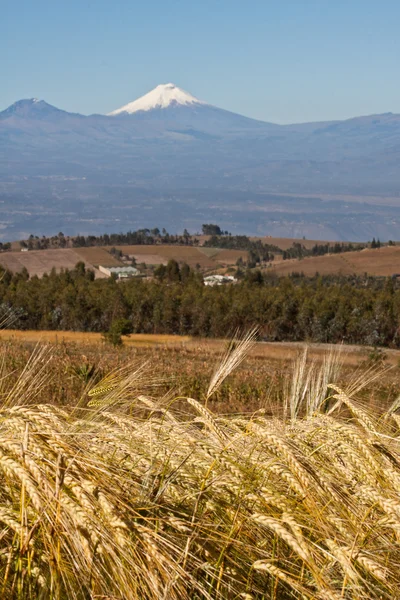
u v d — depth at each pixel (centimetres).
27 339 2839
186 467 310
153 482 282
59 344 2883
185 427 362
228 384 1809
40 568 234
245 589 268
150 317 7531
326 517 290
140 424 358
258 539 291
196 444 330
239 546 277
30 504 238
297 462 297
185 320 7375
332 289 9225
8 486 249
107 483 247
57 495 217
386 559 277
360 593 261
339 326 7156
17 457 229
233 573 269
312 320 7144
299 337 7212
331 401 484
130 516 243
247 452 338
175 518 263
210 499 298
